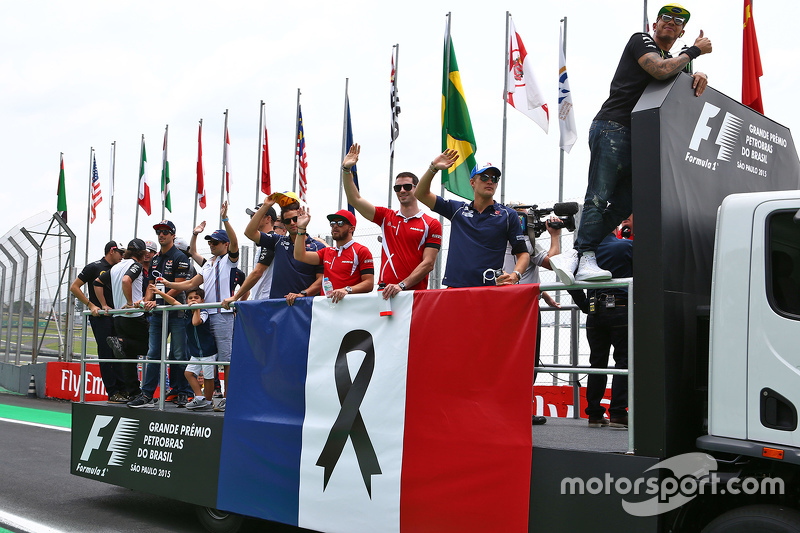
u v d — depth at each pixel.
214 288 6.09
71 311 14.76
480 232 4.14
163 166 19.23
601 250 4.31
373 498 3.70
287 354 4.33
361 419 3.83
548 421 5.29
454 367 3.47
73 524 5.35
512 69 11.25
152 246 7.41
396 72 12.24
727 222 3.03
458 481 3.38
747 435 2.85
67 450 8.70
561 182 11.19
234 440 4.54
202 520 4.98
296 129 16.16
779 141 3.97
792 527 2.65
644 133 3.13
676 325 3.01
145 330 6.44
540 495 3.12
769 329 2.83
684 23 3.58
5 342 18.02
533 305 3.25
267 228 6.09
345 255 4.84
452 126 11.15
